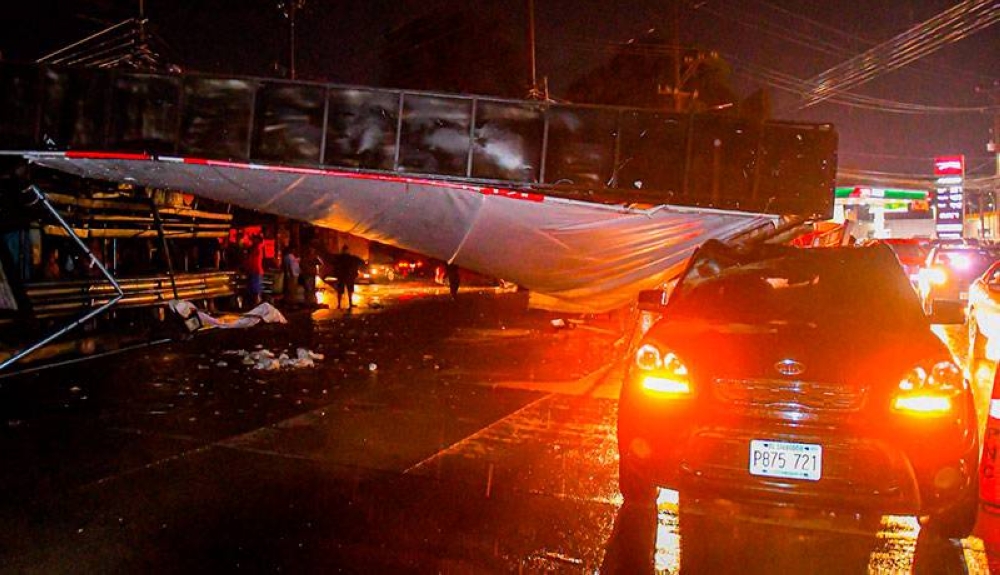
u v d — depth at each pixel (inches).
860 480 162.9
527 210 372.5
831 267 215.5
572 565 171.0
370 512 200.5
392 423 295.0
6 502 203.0
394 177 362.9
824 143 378.9
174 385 359.9
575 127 369.1
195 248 669.3
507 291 1041.5
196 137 359.6
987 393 359.6
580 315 638.5
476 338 541.6
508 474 233.5
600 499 211.9
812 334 178.4
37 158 361.4
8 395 330.3
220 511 199.5
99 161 362.6
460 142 365.7
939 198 1787.6
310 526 190.4
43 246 499.8
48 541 178.9
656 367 176.6
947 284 672.4
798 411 163.9
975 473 168.6
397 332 571.8
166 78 360.5
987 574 167.5
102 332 504.4
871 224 2440.9
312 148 361.1
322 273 1039.0
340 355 459.2
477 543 181.9
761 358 168.9
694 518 198.2
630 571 168.2
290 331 568.1
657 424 173.2
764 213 376.8
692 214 378.6
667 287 397.7
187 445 260.1
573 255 393.7
